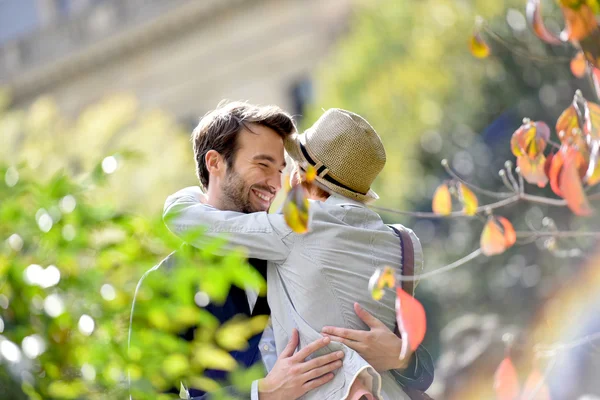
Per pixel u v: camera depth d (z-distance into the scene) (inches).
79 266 161.5
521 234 206.2
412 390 190.7
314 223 185.0
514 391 203.5
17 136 692.1
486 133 674.8
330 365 177.5
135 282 163.2
